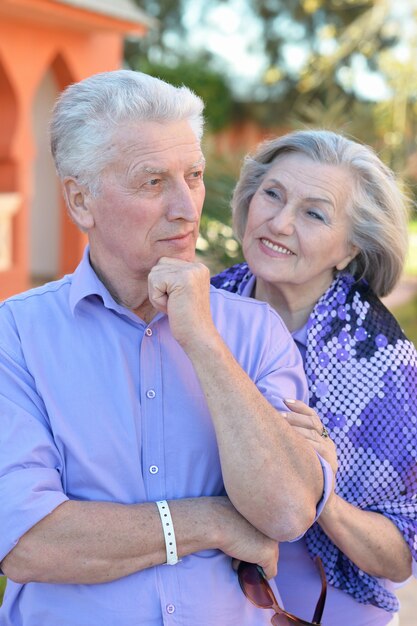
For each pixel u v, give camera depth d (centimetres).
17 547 161
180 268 167
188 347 166
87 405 170
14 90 914
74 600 167
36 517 159
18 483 161
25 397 170
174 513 165
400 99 1233
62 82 1035
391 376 204
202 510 167
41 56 951
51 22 939
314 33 2494
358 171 210
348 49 1491
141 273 174
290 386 186
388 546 194
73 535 160
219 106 2267
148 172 165
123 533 161
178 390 176
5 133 933
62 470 169
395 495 203
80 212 175
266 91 2639
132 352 176
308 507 165
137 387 174
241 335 185
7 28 885
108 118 164
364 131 729
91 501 164
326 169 208
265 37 2611
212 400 163
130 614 165
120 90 164
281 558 203
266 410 165
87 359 173
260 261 216
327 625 204
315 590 204
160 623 166
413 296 1008
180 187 168
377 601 202
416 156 952
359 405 201
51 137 174
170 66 2277
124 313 175
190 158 168
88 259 179
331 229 209
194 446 174
